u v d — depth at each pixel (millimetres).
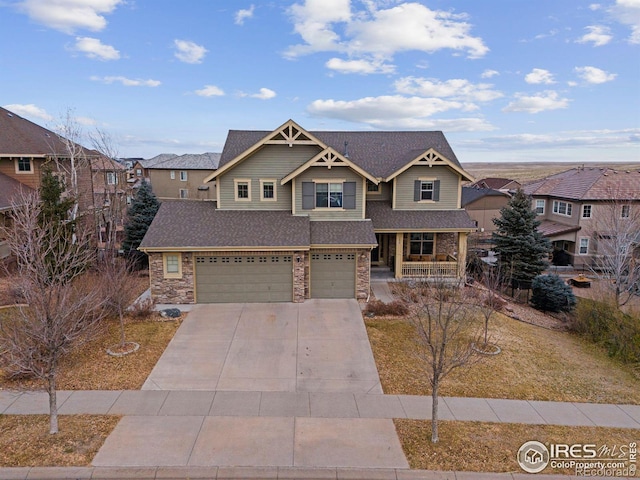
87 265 19203
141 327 15977
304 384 12086
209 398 11203
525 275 24453
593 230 32625
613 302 18500
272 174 21219
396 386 12055
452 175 23469
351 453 8984
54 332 9406
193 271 18641
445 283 17703
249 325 16344
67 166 30172
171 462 8578
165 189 53281
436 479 8297
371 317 17188
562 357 14492
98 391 11375
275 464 8586
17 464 8375
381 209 23578
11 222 24453
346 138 26844
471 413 10695
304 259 19125
